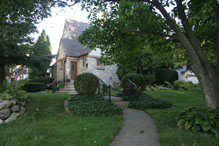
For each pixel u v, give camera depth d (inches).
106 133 152.5
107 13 265.4
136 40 284.7
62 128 166.2
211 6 199.8
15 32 387.2
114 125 179.8
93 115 225.0
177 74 715.4
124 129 174.2
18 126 173.5
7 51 435.2
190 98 408.8
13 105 217.5
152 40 272.1
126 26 264.7
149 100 319.9
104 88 355.6
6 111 203.5
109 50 302.5
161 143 132.6
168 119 201.9
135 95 352.2
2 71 507.2
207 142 130.2
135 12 262.7
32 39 499.5
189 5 220.4
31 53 523.5
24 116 210.1
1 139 137.0
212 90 177.9
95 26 266.4
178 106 310.5
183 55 350.0
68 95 333.1
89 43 278.8
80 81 298.2
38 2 216.2
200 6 209.9
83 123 184.2
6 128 166.9
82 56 628.4
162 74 662.5
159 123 189.8
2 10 175.0
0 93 238.5
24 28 397.1
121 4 260.2
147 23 253.1
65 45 664.4
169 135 146.6
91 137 142.5
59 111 238.8
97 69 621.9
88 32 270.8
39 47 552.1
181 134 148.1
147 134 158.9
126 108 298.0
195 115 166.2
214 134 146.8
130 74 378.3
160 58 415.2
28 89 564.1
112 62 325.1
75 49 679.7
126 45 286.8
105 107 245.0
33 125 175.2
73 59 652.1
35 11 221.6
